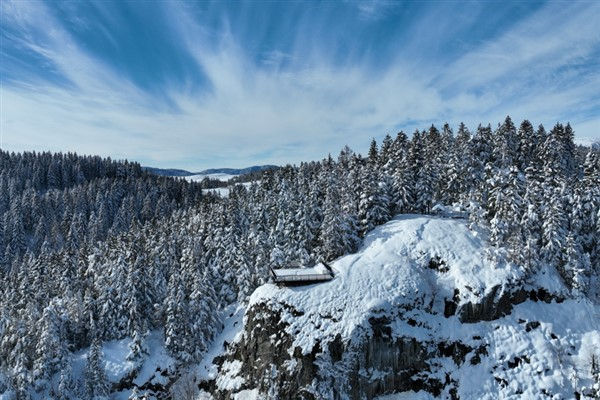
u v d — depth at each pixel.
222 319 62.84
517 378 45.16
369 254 58.56
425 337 48.53
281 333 48.09
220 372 52.91
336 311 48.34
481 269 54.09
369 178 68.38
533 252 54.12
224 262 69.56
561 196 61.47
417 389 45.81
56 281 72.62
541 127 94.38
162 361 55.25
